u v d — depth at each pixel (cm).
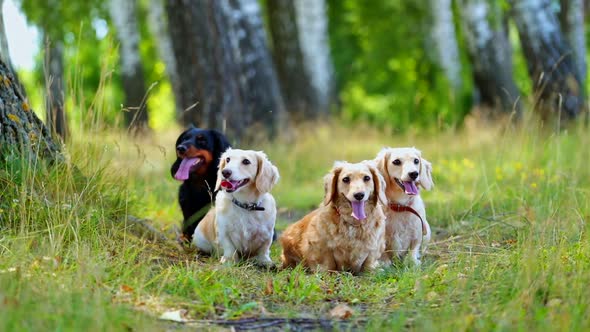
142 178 1276
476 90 3231
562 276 696
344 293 774
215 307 705
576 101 2122
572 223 948
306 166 1962
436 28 3709
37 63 1380
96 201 939
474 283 738
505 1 2452
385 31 4403
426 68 4522
